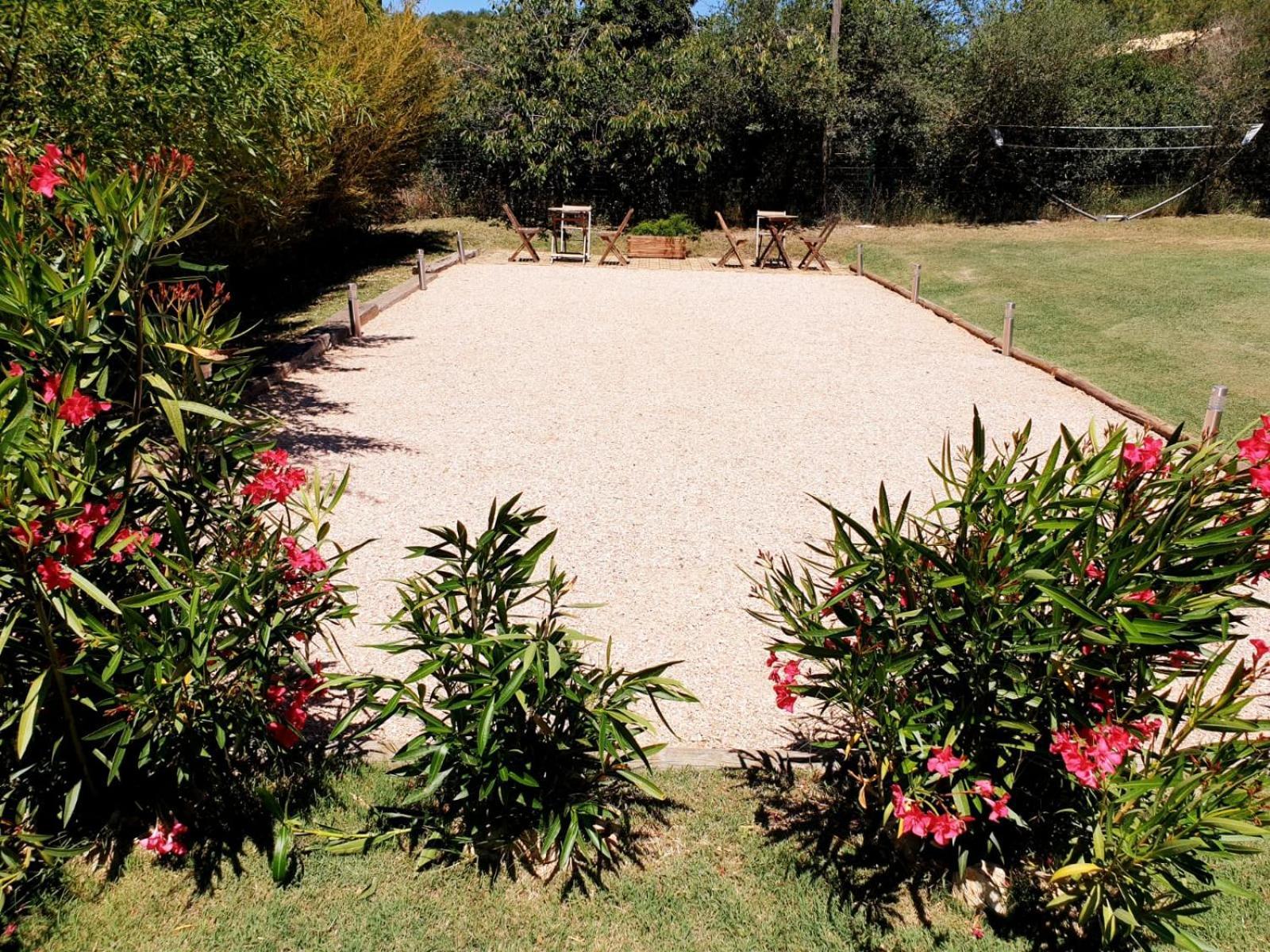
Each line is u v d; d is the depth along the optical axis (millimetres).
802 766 3076
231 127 6059
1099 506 2197
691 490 5566
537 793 2543
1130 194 19266
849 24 18391
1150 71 19344
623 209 18609
